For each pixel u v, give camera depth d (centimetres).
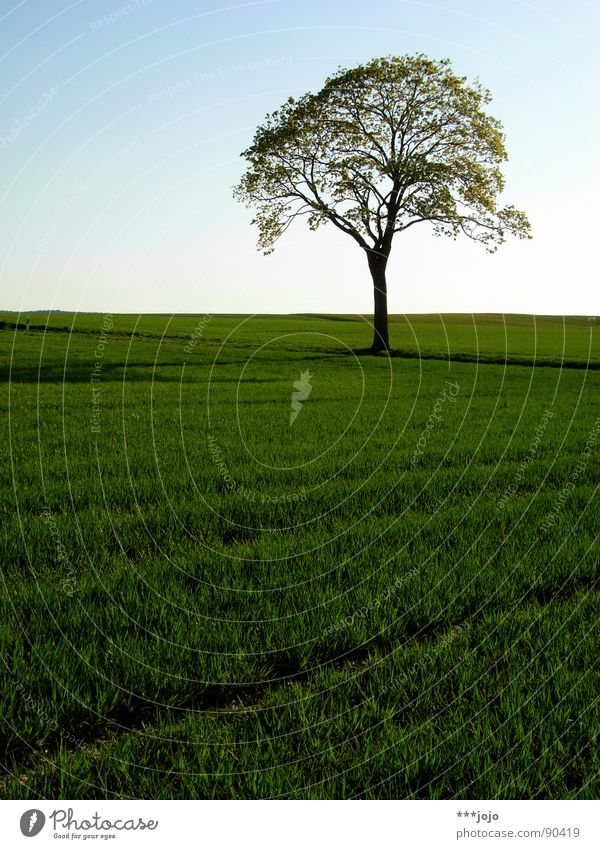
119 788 376
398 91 3125
